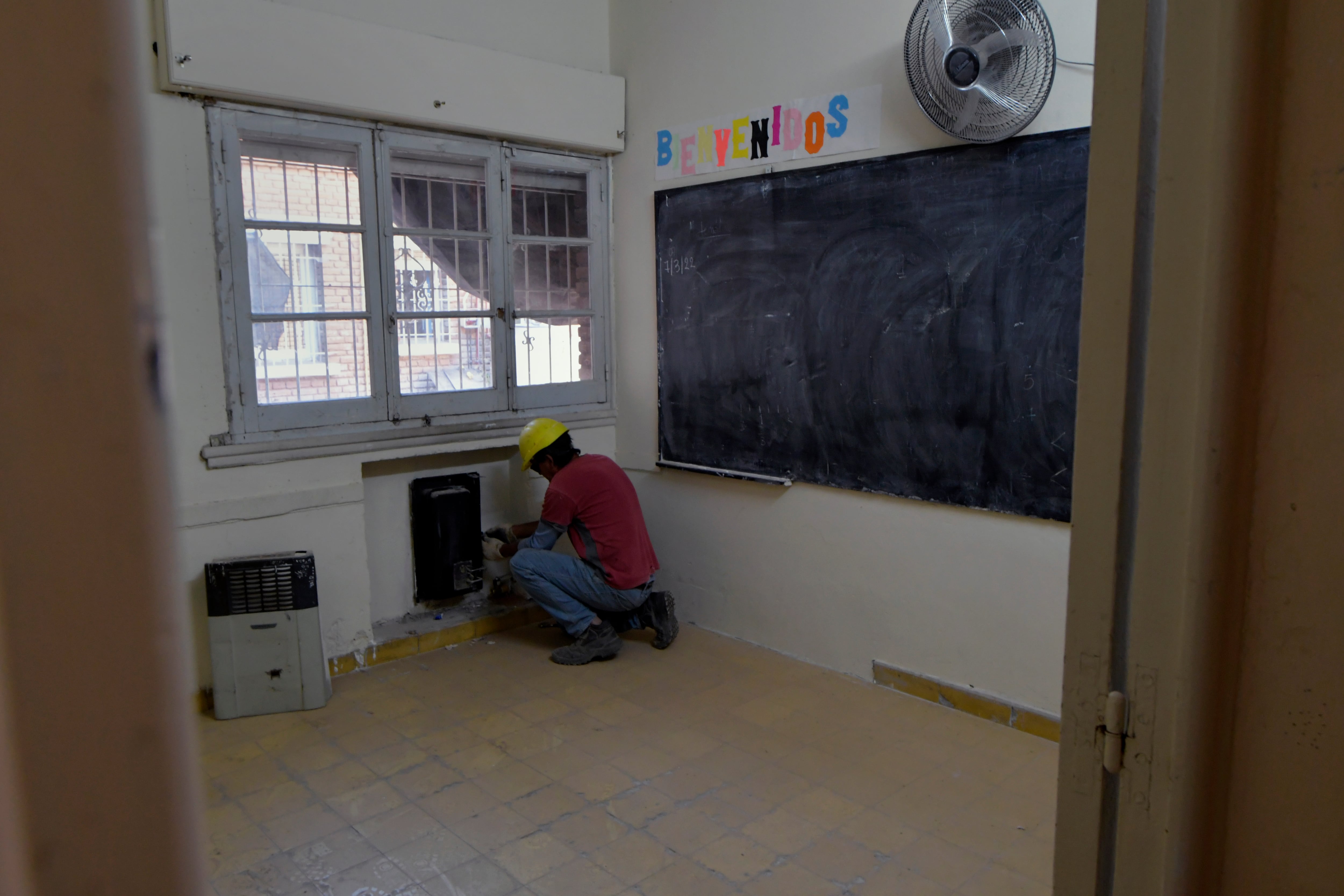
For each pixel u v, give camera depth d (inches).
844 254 132.3
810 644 145.6
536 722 123.8
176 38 114.6
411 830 97.2
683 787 106.2
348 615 141.3
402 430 144.3
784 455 145.5
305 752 115.0
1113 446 30.0
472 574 159.3
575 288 168.4
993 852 93.4
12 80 9.7
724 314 151.4
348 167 137.4
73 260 10.2
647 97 160.4
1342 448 25.4
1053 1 106.7
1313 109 24.9
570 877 88.9
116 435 10.7
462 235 150.5
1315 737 26.6
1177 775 28.3
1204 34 26.5
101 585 10.8
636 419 171.3
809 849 93.7
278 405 132.8
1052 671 117.0
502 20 149.9
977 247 116.9
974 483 121.2
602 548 145.6
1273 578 26.9
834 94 131.1
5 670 10.3
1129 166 29.2
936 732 120.4
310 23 126.0
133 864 11.4
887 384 129.3
